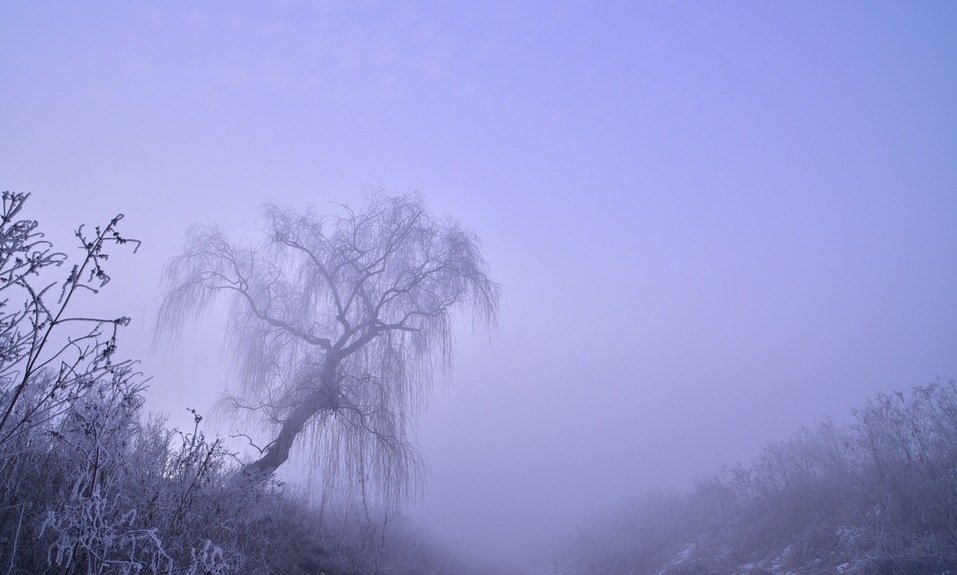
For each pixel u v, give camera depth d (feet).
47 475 15.25
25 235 12.14
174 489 17.92
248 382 40.29
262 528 25.17
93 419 13.70
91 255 12.91
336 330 42.22
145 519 15.88
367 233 44.21
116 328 13.58
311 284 41.83
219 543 18.61
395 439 37.32
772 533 39.68
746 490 51.57
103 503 12.92
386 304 42.91
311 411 36.11
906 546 28.02
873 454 36.01
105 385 14.69
